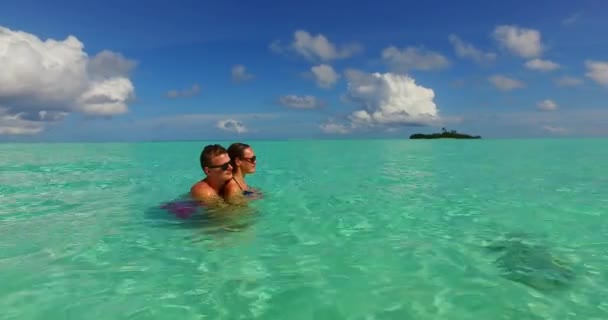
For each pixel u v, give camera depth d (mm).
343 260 3496
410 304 2643
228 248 3822
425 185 8352
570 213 5445
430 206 5977
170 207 5566
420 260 3488
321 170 11906
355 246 3902
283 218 5035
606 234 4344
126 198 6711
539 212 5539
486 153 21422
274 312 2529
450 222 4945
